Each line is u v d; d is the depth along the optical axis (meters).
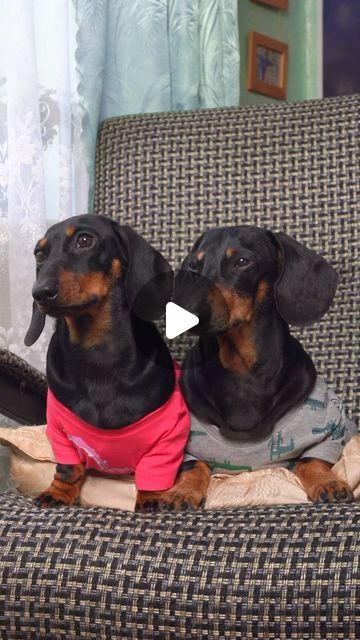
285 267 1.25
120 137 1.70
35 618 1.03
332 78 2.77
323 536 0.99
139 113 1.84
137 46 1.88
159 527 1.05
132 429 1.18
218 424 1.23
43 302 1.14
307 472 1.20
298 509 1.05
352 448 1.22
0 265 1.60
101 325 1.19
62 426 1.21
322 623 0.95
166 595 0.99
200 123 1.68
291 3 2.74
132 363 1.19
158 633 0.99
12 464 1.33
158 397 1.19
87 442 1.20
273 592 0.97
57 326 1.22
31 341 1.23
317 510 1.04
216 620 0.97
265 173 1.64
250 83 2.59
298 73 2.78
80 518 1.07
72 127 1.74
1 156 1.62
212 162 1.66
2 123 1.63
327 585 0.96
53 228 1.22
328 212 1.60
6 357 1.28
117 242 1.23
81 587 1.01
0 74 1.63
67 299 1.15
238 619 0.97
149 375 1.19
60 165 1.68
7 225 1.60
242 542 1.01
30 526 1.07
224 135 1.67
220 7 1.99
